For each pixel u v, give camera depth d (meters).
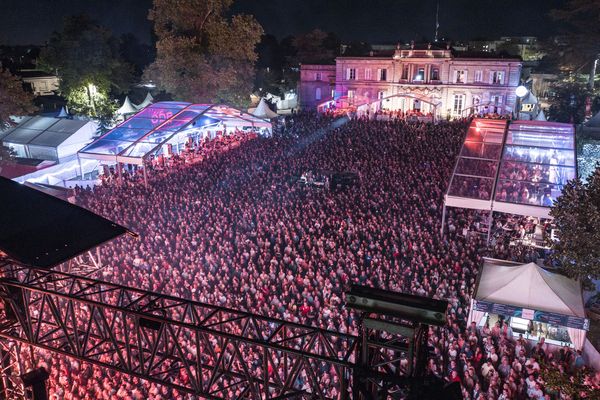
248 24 52.91
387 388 6.84
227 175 33.06
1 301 10.13
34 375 9.09
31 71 73.62
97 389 13.33
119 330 15.62
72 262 16.64
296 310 17.22
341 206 27.00
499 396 12.65
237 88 54.75
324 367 14.41
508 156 25.20
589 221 16.27
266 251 21.69
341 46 92.31
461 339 14.91
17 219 10.89
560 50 61.66
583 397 12.05
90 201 28.81
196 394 8.50
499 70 56.53
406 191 28.52
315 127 47.84
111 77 58.97
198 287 18.92
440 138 40.41
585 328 14.85
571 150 25.09
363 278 18.81
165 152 41.03
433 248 21.69
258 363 14.34
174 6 50.69
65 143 37.44
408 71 60.03
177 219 25.88
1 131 39.84
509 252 21.38
